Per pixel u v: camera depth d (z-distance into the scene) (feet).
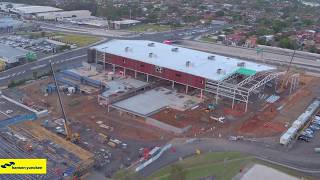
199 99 323.16
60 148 237.86
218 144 252.21
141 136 260.62
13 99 317.42
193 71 330.13
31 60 435.94
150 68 353.31
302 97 345.92
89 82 350.43
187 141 254.27
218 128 274.77
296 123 274.98
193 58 365.61
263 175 217.97
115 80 356.79
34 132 258.57
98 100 314.96
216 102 316.60
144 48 392.47
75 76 362.53
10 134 253.85
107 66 395.14
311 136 266.16
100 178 210.38
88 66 393.09
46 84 354.54
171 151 241.14
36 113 283.79
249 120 290.35
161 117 284.82
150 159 227.40
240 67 346.33
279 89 360.07
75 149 237.25
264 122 288.10
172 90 341.21
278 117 298.35
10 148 235.81
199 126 276.00
